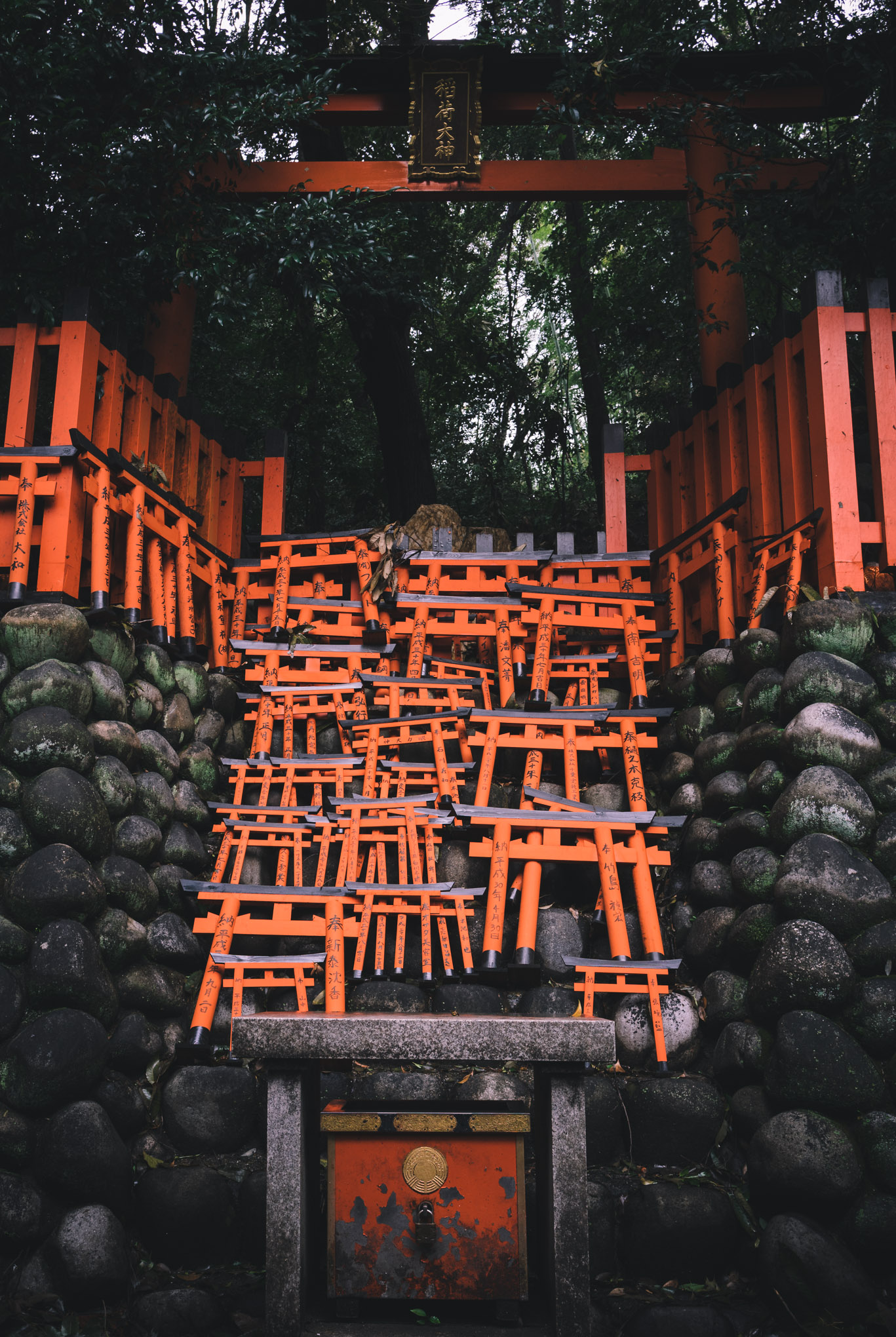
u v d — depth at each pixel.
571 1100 2.69
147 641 4.67
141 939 3.77
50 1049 3.24
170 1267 3.26
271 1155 2.65
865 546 4.53
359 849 4.39
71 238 5.13
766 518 4.77
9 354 6.33
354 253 5.71
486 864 4.30
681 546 5.45
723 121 5.73
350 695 5.03
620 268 10.16
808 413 4.49
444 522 5.85
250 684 5.19
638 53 6.02
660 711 4.68
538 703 4.76
